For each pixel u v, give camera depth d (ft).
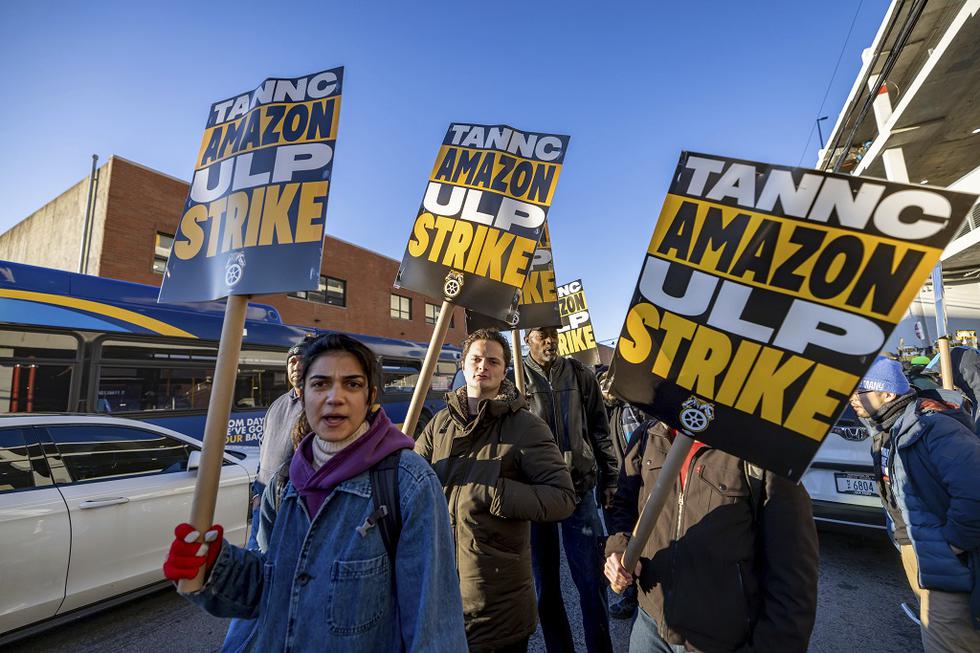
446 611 3.53
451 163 8.27
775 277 4.56
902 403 7.18
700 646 4.86
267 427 9.03
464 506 5.84
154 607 11.55
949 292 34.86
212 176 5.64
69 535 10.18
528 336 10.48
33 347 17.94
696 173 5.08
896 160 39.50
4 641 9.27
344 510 3.73
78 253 42.32
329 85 5.46
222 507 12.76
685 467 5.52
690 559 5.07
